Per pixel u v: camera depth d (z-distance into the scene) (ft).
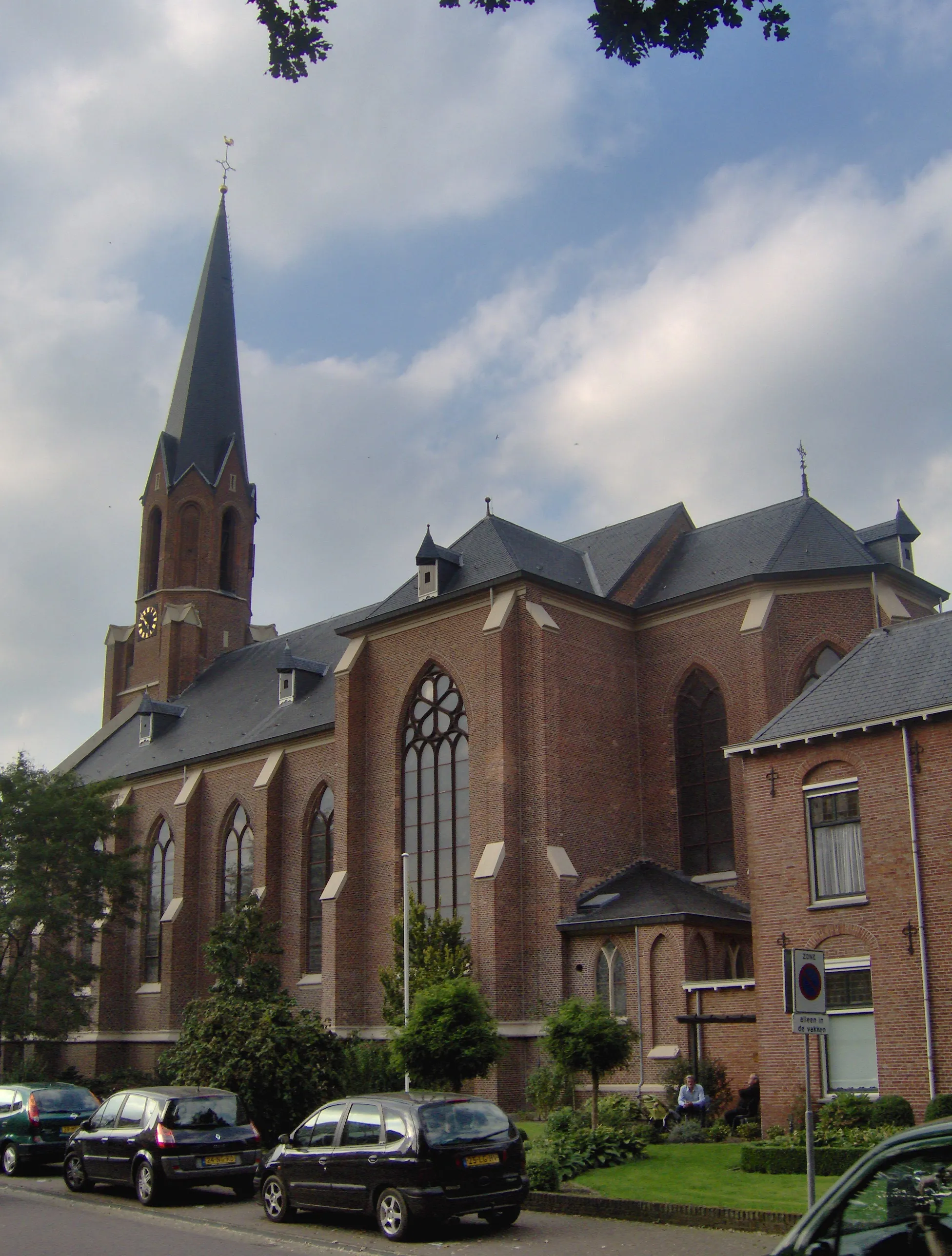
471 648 134.21
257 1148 73.15
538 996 117.60
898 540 135.85
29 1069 153.28
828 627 128.26
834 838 83.76
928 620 88.58
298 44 38.58
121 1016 182.80
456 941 124.36
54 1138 88.53
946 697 78.95
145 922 182.50
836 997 81.56
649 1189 65.57
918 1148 23.82
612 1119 92.07
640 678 139.44
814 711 87.40
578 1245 53.21
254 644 219.20
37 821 151.64
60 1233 59.36
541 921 119.75
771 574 128.47
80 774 212.43
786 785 86.79
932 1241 23.07
